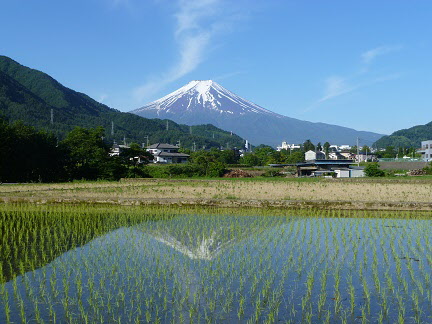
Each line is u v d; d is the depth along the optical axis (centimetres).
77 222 1917
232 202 2464
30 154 5169
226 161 11138
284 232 1702
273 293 998
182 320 852
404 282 1061
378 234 1667
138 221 1948
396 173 6850
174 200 2503
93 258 1289
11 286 1041
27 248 1409
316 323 842
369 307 922
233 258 1298
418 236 1630
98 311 895
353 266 1222
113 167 5906
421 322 848
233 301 955
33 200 2559
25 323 834
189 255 1328
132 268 1185
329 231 1730
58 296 976
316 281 1091
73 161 5794
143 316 870
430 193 3042
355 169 6444
